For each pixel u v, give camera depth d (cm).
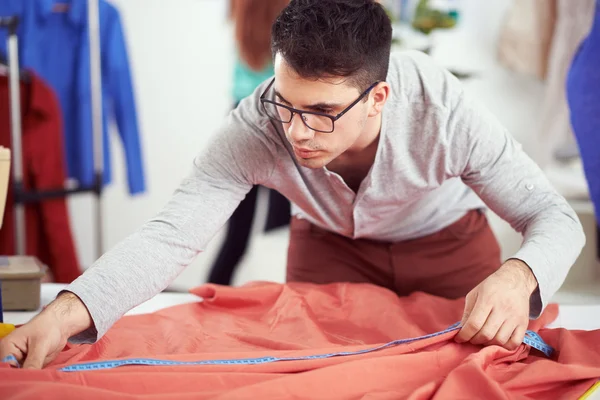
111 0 394
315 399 111
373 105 132
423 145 145
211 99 399
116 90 324
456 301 163
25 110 285
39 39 301
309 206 160
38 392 103
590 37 222
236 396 107
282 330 147
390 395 112
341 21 121
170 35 397
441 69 148
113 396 104
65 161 316
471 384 112
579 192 334
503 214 149
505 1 368
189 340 140
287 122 126
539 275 132
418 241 182
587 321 158
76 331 121
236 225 312
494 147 144
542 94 371
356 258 185
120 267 127
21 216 271
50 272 297
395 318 149
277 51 123
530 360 134
